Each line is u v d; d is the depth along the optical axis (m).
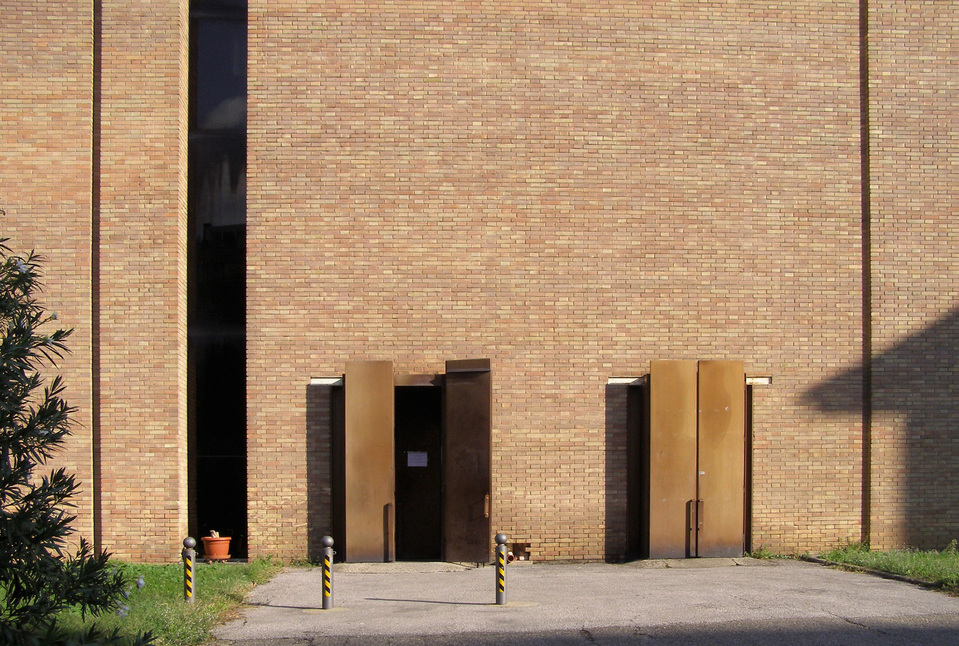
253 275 15.77
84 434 15.13
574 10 16.33
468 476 15.45
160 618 10.19
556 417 15.98
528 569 14.90
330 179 15.93
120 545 15.18
